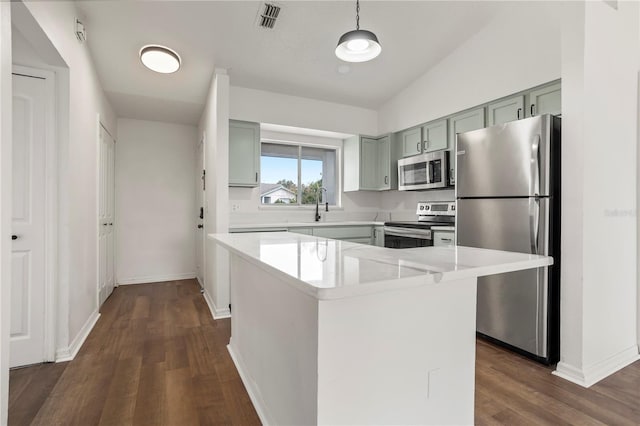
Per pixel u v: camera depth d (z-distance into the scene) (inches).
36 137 85.0
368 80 157.1
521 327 89.0
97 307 121.8
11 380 76.2
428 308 48.0
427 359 48.1
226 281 123.3
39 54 80.1
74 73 92.0
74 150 92.6
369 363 43.5
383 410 44.6
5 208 50.6
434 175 146.3
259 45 122.0
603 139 79.6
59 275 87.3
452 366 50.4
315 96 167.0
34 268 84.3
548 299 84.9
